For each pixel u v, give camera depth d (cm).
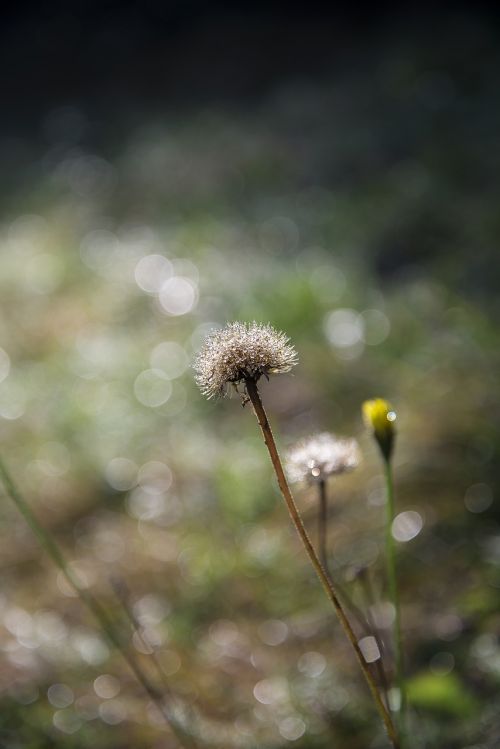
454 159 194
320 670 79
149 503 108
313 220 182
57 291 169
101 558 99
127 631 85
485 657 76
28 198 222
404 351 129
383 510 93
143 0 338
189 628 86
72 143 259
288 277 153
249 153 216
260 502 101
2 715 79
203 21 324
